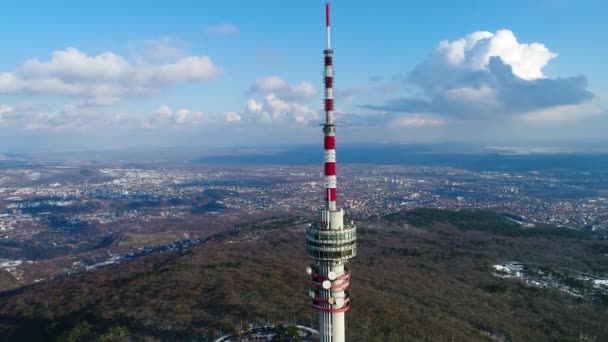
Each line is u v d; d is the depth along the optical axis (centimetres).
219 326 15025
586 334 18638
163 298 18425
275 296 18212
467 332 17100
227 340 14225
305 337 14362
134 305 17738
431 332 15938
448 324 17538
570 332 18762
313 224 13438
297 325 15238
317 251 12912
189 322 15650
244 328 14975
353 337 14588
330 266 12988
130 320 16125
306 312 16250
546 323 19688
